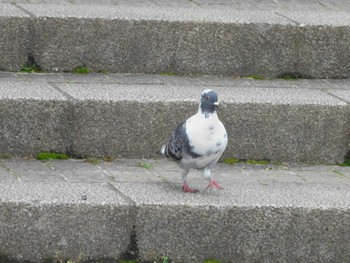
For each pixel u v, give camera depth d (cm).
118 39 1011
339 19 1062
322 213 800
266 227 798
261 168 918
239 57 1030
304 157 944
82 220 781
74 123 909
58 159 909
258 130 931
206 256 798
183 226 791
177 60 1024
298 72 1043
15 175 850
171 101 916
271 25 1024
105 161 909
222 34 1020
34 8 1041
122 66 1020
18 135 905
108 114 911
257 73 1038
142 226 788
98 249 788
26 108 899
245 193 828
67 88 944
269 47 1030
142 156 924
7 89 924
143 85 972
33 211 775
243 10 1107
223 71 1033
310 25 1030
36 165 885
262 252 802
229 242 798
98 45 1011
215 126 774
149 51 1018
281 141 937
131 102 911
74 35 1005
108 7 1076
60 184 826
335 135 941
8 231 776
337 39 1037
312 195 831
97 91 936
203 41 1020
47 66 1009
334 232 805
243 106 923
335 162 947
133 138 920
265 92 968
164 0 1157
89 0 1127
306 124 935
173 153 796
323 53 1040
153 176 870
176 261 796
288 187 855
